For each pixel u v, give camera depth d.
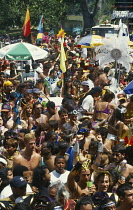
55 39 38.12
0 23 56.25
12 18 55.69
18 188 6.88
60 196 6.73
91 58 24.09
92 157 8.64
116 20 44.66
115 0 48.84
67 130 10.23
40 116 11.76
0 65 20.80
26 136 8.88
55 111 11.90
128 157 9.00
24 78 17.34
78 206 6.25
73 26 54.97
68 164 8.66
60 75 17.30
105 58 16.11
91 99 12.53
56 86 16.12
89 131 9.79
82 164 7.59
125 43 15.92
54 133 10.05
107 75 17.16
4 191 7.62
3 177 7.95
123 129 10.46
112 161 8.93
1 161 8.75
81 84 15.48
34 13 51.31
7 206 6.78
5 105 12.05
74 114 10.88
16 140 9.45
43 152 9.05
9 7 53.94
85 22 60.62
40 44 34.09
